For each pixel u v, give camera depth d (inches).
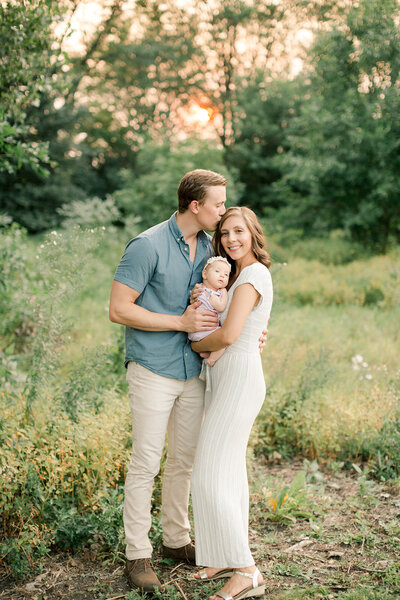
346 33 354.6
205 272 105.3
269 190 819.4
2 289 211.2
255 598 102.3
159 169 584.1
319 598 101.3
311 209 578.6
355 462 164.9
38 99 175.2
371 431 166.9
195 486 102.1
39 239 618.8
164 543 115.1
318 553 117.9
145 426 104.3
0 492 108.9
